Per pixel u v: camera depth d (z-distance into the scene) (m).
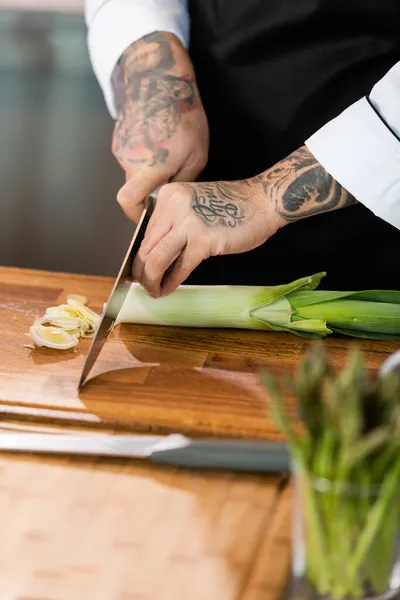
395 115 1.15
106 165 2.49
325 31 1.36
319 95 1.39
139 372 1.16
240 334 1.29
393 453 0.66
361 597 0.73
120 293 1.19
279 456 0.92
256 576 0.78
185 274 1.22
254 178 1.23
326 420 0.66
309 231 1.44
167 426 1.04
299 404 0.68
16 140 2.49
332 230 1.43
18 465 0.92
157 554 0.81
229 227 1.19
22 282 1.44
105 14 1.47
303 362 0.70
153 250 1.20
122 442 0.95
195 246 1.18
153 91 1.39
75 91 2.43
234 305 1.27
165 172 1.36
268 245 1.47
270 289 1.28
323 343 1.26
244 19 1.40
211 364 1.19
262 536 0.83
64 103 2.44
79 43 2.36
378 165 1.17
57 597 0.75
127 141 1.39
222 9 1.43
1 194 2.55
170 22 1.44
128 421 1.04
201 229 1.17
